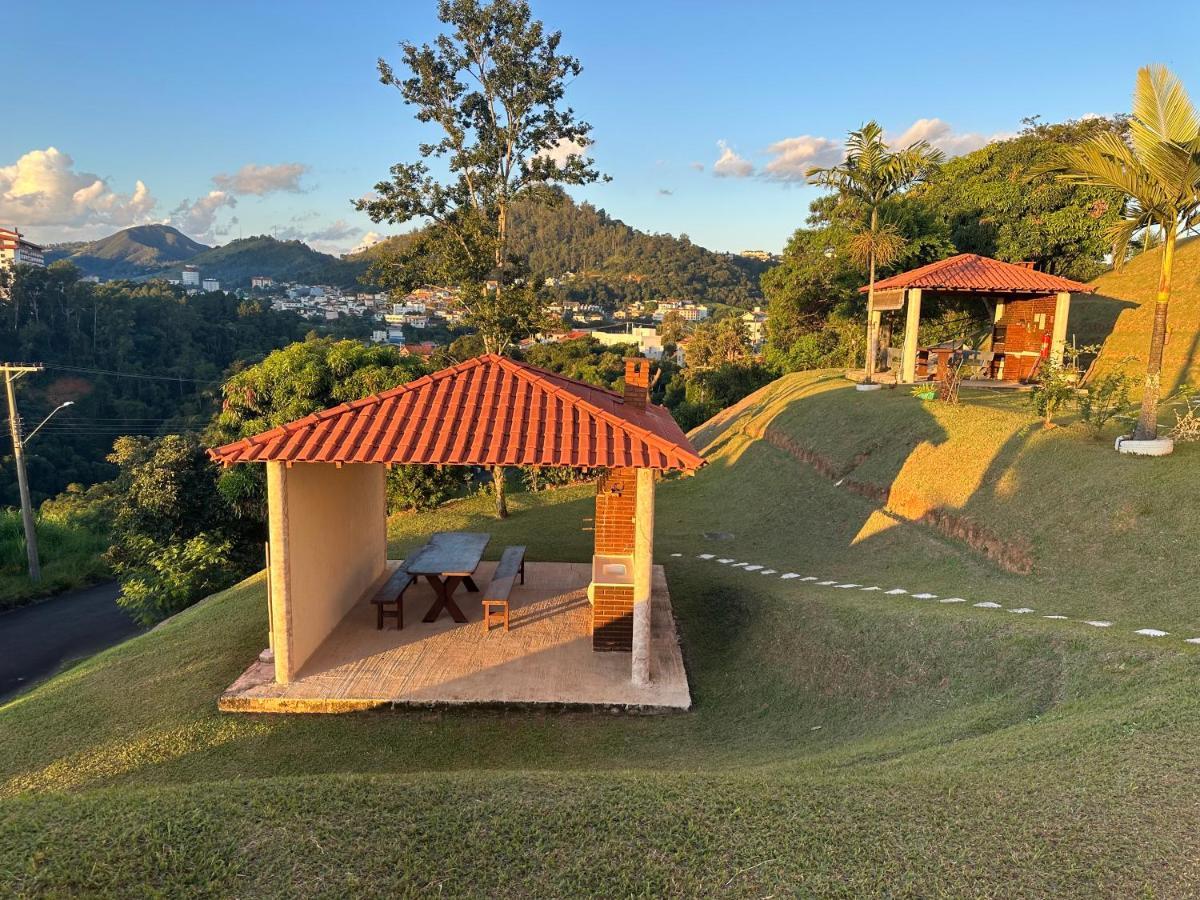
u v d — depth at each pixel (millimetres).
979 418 13664
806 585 10148
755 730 6598
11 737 6836
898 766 4527
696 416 35688
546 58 15883
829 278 31703
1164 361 17219
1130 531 8375
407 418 7641
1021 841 3328
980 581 9000
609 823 3662
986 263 19281
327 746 6418
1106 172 9398
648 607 7387
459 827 3627
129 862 3289
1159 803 3514
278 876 3244
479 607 9891
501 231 16719
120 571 16031
